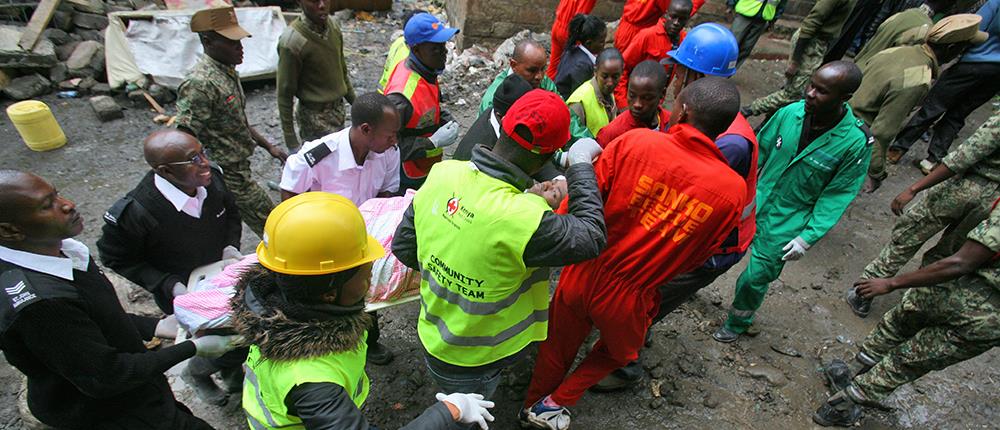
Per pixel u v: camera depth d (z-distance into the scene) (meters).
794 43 5.04
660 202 2.00
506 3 7.04
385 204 2.69
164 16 5.74
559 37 5.04
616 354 2.43
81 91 5.63
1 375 2.85
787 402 3.10
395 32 7.97
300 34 3.62
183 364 2.94
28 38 5.54
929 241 4.62
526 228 1.64
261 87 6.30
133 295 3.37
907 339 2.84
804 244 2.88
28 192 1.50
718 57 2.77
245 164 3.44
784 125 2.90
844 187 2.78
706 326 3.58
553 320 2.51
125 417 1.88
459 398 1.61
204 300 2.07
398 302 2.51
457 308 1.91
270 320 1.46
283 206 1.49
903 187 5.22
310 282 1.44
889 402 3.12
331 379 1.44
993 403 3.16
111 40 5.58
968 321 2.36
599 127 3.47
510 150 1.70
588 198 1.80
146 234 2.25
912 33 4.37
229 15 3.01
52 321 1.54
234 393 2.74
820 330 3.64
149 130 5.29
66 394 1.78
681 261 2.10
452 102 6.29
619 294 2.20
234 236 2.70
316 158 2.64
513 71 3.42
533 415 2.65
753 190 2.54
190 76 3.02
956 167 3.02
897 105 3.93
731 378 3.22
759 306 3.46
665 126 3.14
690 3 4.39
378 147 2.67
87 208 4.19
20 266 1.56
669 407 3.02
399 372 3.08
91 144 4.98
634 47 4.66
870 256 4.39
